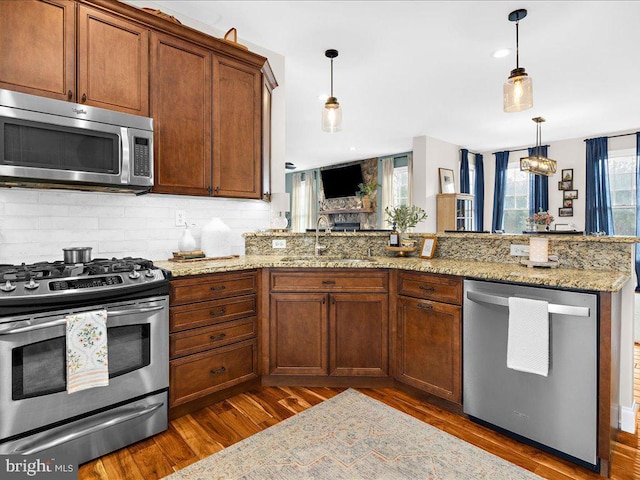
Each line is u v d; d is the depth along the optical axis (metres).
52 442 1.67
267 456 1.83
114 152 2.11
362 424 2.12
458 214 7.00
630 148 6.45
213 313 2.32
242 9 2.80
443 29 3.09
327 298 2.57
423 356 2.38
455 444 1.93
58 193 2.28
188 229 2.84
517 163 7.78
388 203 8.59
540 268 2.24
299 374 2.61
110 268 1.94
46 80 1.99
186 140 2.53
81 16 2.10
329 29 3.10
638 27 3.06
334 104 3.11
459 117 5.63
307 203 10.73
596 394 1.70
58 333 1.69
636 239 2.00
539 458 1.83
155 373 2.02
